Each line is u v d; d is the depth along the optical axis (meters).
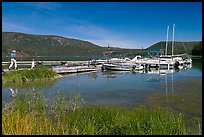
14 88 21.88
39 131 6.86
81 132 7.49
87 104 14.88
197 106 14.04
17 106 10.80
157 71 42.50
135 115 9.09
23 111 10.05
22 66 40.53
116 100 16.45
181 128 7.72
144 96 17.91
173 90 20.45
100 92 19.89
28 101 11.79
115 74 37.09
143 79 29.53
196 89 20.75
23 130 6.51
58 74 33.53
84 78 31.20
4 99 15.45
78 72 38.66
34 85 24.20
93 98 17.16
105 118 9.25
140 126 7.99
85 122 8.17
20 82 26.00
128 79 29.73
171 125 7.72
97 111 9.95
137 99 16.78
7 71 29.89
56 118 10.03
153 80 28.30
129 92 19.81
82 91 20.42
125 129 8.13
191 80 27.61
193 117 11.38
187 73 37.47
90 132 7.54
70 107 12.94
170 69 47.22
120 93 19.38
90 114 9.54
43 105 11.62
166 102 15.52
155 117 8.69
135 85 24.08
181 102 15.34
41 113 10.48
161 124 7.69
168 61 49.78
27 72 28.36
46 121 7.94
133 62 49.69
